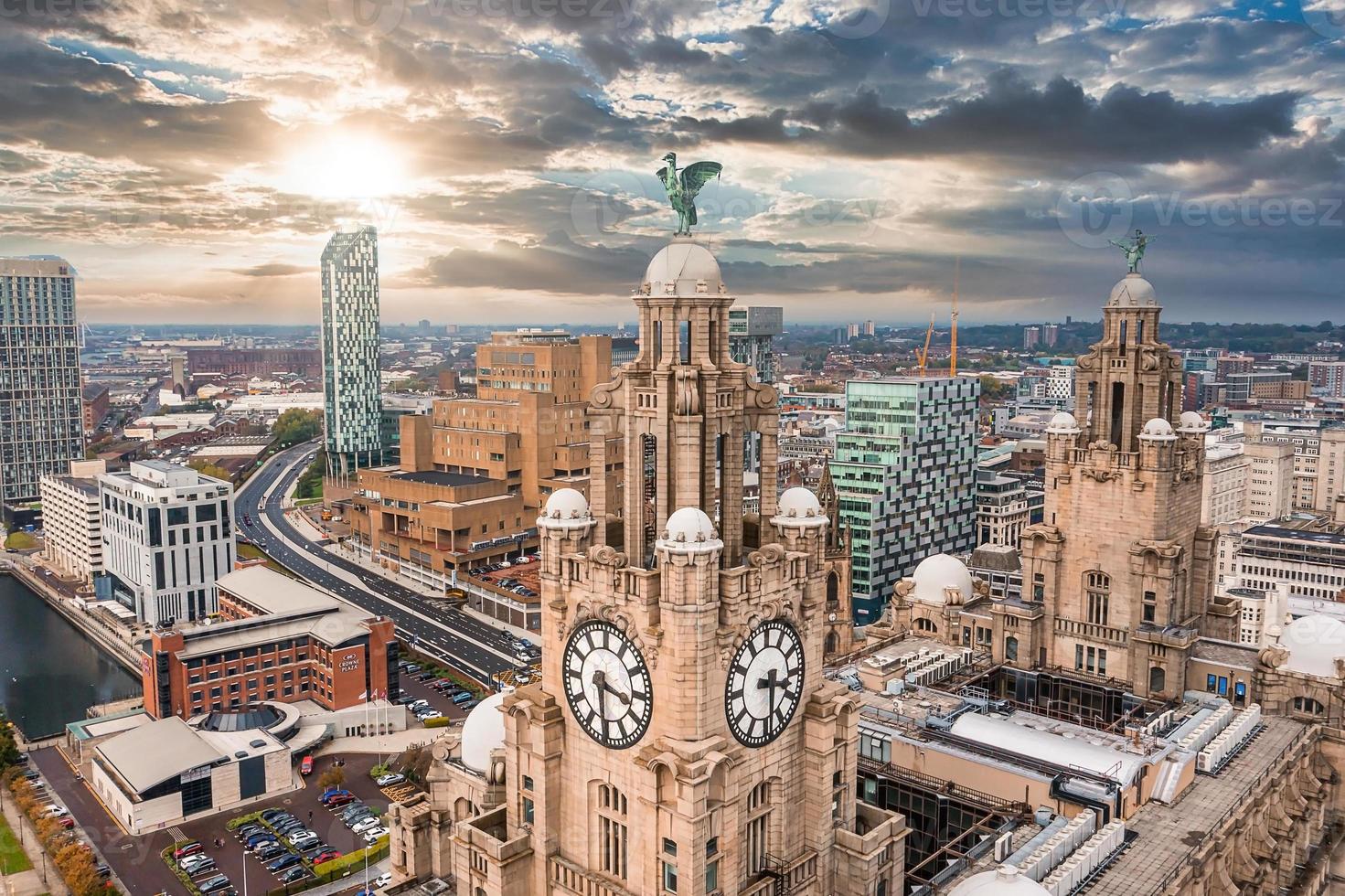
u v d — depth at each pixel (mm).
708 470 61031
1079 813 80500
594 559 59219
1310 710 103062
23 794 177000
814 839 63531
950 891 66750
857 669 113125
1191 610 113500
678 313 59625
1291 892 88438
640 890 58562
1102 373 110188
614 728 59469
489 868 63531
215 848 162125
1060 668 114562
